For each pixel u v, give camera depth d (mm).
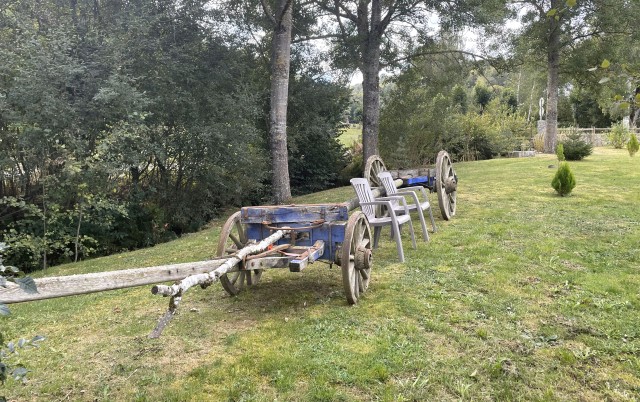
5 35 9797
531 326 3971
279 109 13031
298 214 4848
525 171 15641
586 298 4488
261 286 5477
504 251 6297
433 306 4477
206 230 12664
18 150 9266
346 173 21891
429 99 20797
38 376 3578
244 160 13664
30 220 9406
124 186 12031
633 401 2885
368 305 4609
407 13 17422
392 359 3480
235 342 3936
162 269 3523
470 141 24672
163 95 11711
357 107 36344
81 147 9148
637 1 19281
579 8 20672
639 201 9438
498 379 3180
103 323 4699
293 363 3496
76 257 9922
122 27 11312
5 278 1997
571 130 31062
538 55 24453
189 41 13109
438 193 8438
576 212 8609
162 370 3559
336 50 18812
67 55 9438
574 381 3135
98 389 3350
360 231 4828
